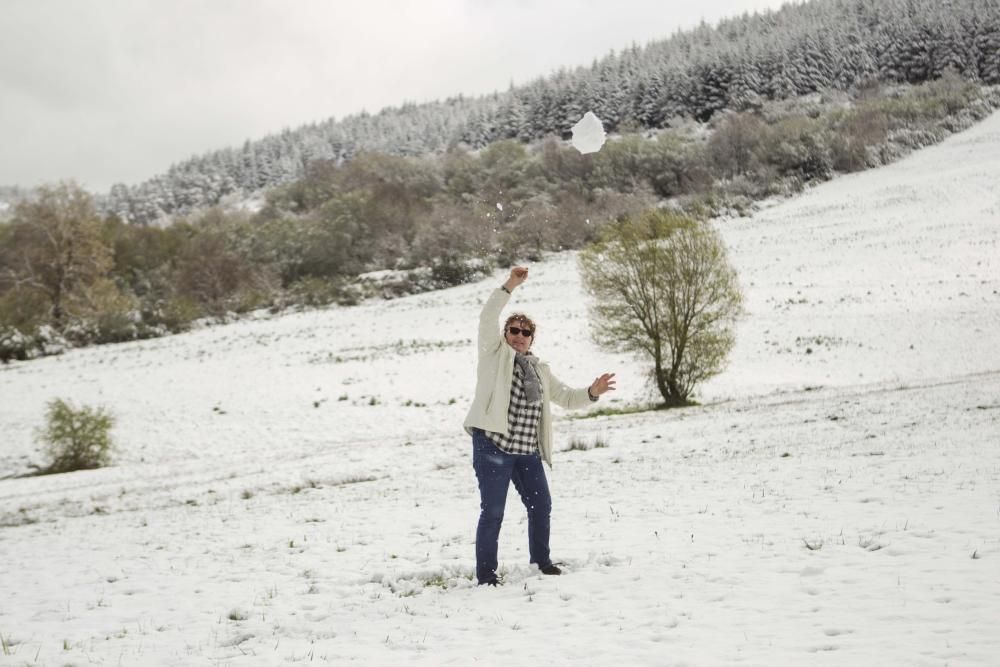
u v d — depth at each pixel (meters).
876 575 5.06
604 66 154.12
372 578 6.73
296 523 10.80
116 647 5.13
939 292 42.72
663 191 91.62
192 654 4.80
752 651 3.87
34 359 51.59
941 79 117.81
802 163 86.62
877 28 137.50
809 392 26.78
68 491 19.16
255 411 30.02
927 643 3.72
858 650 3.73
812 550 5.98
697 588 5.22
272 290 72.19
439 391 32.09
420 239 76.75
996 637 3.70
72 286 63.44
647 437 17.80
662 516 8.19
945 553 5.45
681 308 26.91
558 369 35.22
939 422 14.17
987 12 123.12
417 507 11.13
